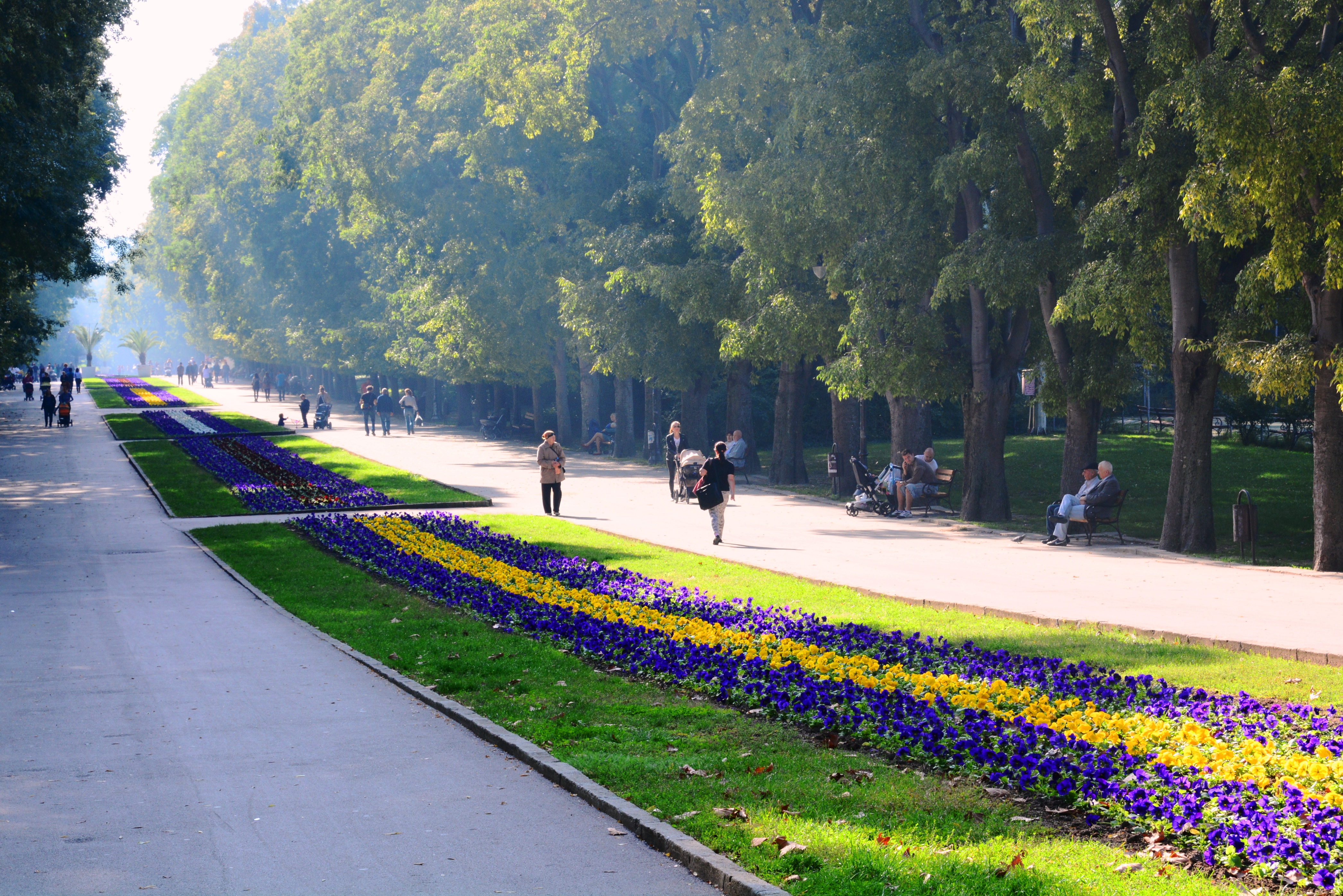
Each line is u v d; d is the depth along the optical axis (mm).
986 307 26391
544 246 43250
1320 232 17562
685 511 28219
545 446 27297
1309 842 6168
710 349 38344
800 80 27797
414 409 56375
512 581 17141
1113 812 7020
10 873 6375
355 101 51562
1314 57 18828
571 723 9570
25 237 29984
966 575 17906
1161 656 11898
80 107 33562
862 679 10250
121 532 24500
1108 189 23359
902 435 29641
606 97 43781
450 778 8133
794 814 7094
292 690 10906
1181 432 21375
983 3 24781
